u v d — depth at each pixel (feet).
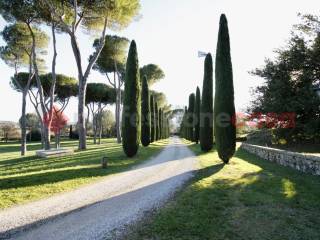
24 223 20.13
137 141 61.62
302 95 64.85
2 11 79.41
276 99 67.36
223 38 52.75
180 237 17.98
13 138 211.82
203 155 68.23
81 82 81.71
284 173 41.01
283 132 70.28
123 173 41.52
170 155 70.13
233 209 23.61
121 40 111.55
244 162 54.95
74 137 212.84
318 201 26.08
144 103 102.68
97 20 85.61
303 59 67.62
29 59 99.81
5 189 29.43
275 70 72.43
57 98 124.47
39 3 78.07
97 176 38.58
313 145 69.21
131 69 63.36
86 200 26.37
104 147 97.30
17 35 90.84
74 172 39.50
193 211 22.72
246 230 19.48
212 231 19.04
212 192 28.66
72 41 79.66
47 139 84.17
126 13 82.48
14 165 56.39
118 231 18.71
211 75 75.72
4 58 96.78
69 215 21.95
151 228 19.22
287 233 19.19
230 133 50.88
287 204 25.18
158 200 26.11
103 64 119.14
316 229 19.95
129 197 27.37
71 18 83.66
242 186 31.63
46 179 34.53
